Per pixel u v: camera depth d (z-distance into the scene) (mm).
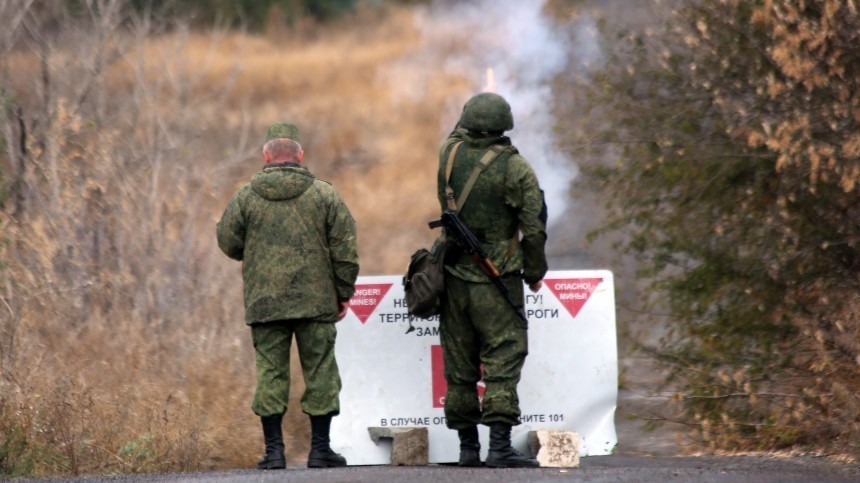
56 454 29422
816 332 30391
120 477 25781
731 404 33375
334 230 27281
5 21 42969
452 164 27047
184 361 35000
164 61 48406
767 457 30375
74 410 30344
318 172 87188
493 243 26781
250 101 99500
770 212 33125
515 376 26766
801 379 32562
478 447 27547
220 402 33906
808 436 31672
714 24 34125
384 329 28828
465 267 26812
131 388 32562
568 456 27562
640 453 33344
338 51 117812
